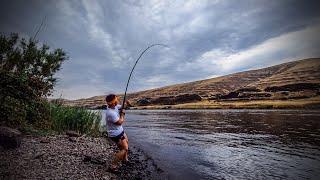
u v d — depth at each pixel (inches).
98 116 576.7
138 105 6697.8
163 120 1488.7
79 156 326.3
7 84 418.3
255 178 302.5
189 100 6200.8
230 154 445.1
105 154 360.2
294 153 452.4
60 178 239.9
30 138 383.6
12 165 255.3
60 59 511.8
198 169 340.2
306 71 6599.4
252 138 645.9
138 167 333.7
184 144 557.3
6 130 309.7
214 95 6358.3
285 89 5334.6
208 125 1048.8
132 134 760.3
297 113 1809.8
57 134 460.4
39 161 278.5
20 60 466.9
